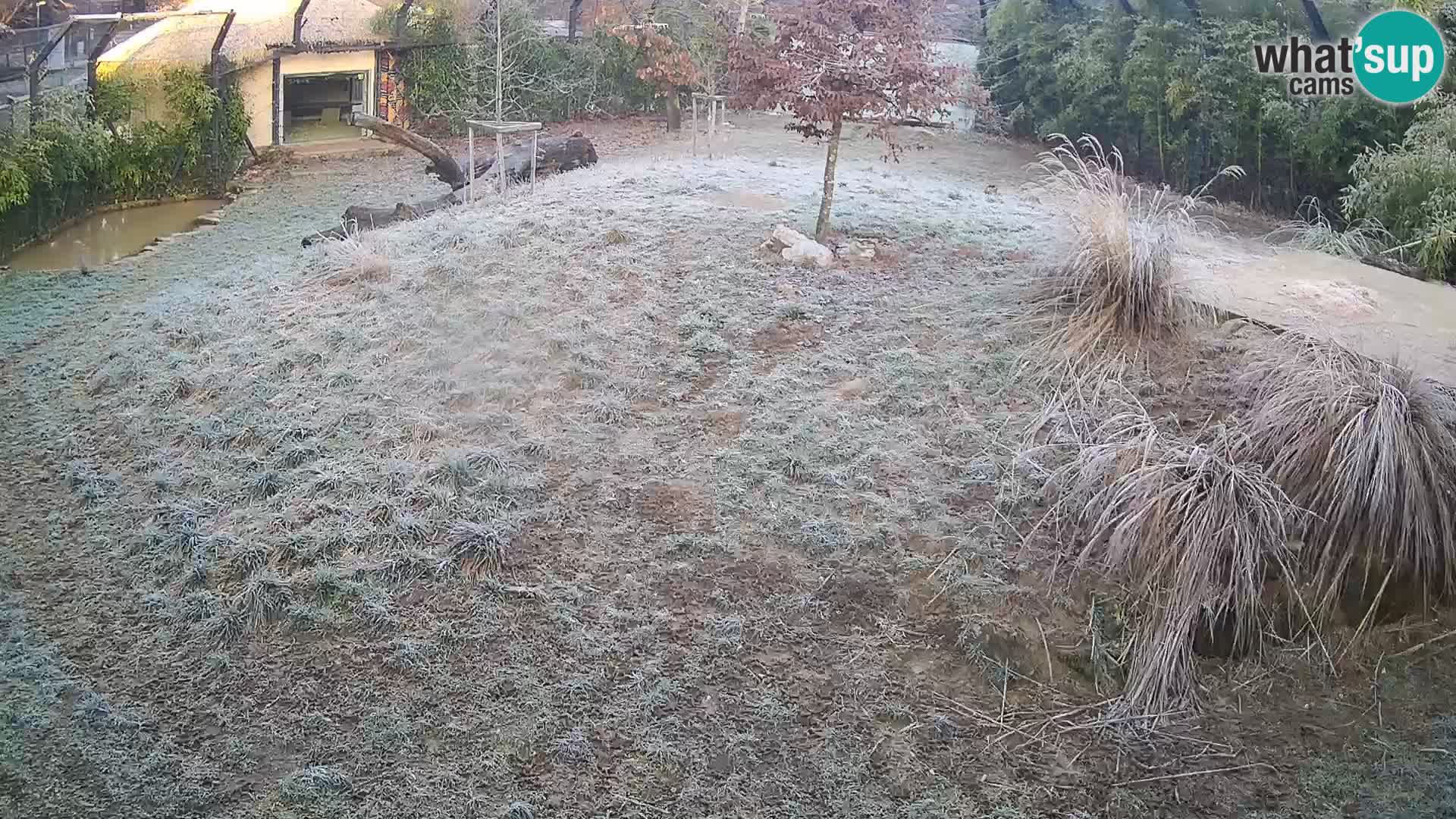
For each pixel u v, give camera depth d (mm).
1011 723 4074
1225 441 4625
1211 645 4305
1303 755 3975
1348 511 4379
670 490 5121
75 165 10602
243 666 4301
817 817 3707
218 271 8711
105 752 3896
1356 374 4773
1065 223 6797
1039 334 6020
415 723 4004
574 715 4043
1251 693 4203
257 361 6430
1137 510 4422
